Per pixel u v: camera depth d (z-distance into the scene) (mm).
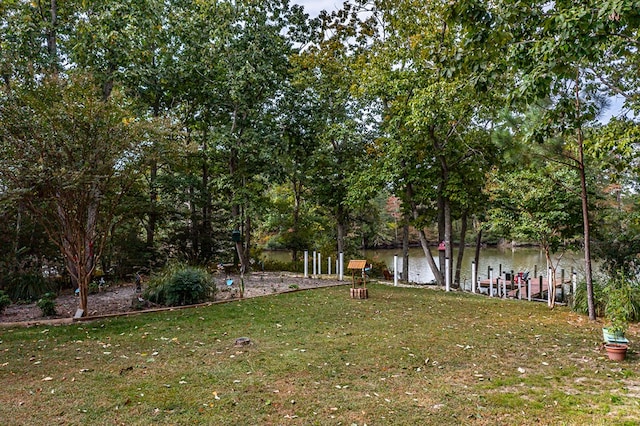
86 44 11961
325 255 19109
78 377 4367
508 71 8203
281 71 15484
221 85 14711
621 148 7031
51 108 7008
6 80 8398
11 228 10930
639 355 5547
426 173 13812
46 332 6375
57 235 8719
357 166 16266
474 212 14969
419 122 11688
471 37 5523
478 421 3430
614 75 7961
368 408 3674
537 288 15250
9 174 6676
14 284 9898
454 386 4277
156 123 7855
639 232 11570
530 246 33938
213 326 6887
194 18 14008
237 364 4867
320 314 8016
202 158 15969
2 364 4797
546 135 7191
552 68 4996
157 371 4590
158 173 16000
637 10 3957
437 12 11914
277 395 3947
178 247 16031
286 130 16406
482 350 5652
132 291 11125
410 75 12789
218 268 16078
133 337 6113
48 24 11797
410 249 34844
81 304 7707
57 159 6969
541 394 4070
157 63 14773
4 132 6691
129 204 13445
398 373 4664
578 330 7047
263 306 8789
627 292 7691
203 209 17297
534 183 10242
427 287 13586
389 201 31969
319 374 4574
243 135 14609
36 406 3617
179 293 8977
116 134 7297
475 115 12875
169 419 3389
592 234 12086
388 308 8789
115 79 12883
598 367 4984
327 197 17422
